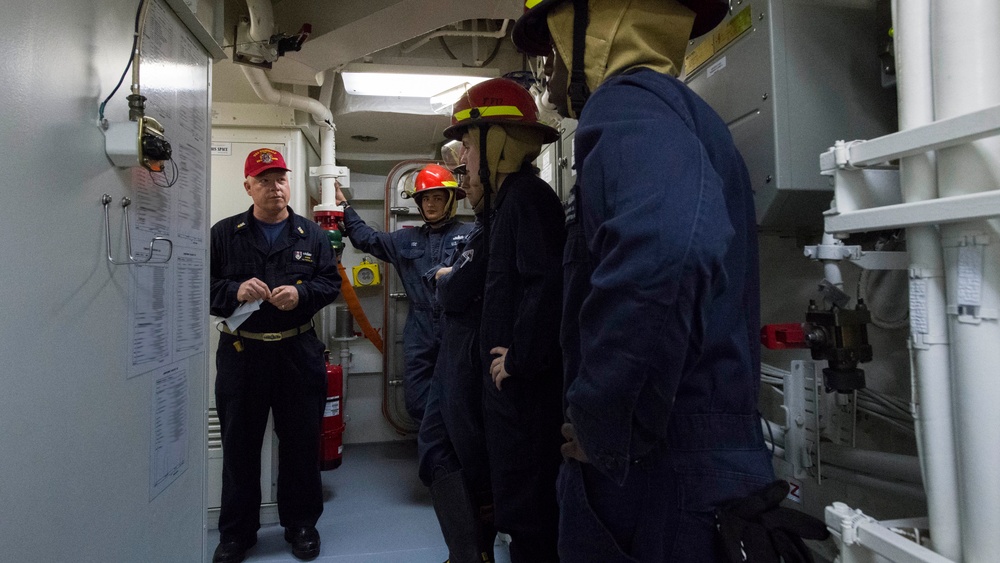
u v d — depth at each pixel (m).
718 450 0.82
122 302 1.09
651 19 0.91
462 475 1.71
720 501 0.81
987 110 0.59
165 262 1.30
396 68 2.80
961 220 0.64
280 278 2.23
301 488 2.24
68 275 0.90
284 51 2.16
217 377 2.20
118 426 1.07
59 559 0.87
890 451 1.28
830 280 1.08
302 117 2.83
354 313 3.37
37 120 0.81
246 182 2.29
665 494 0.83
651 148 0.77
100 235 1.00
